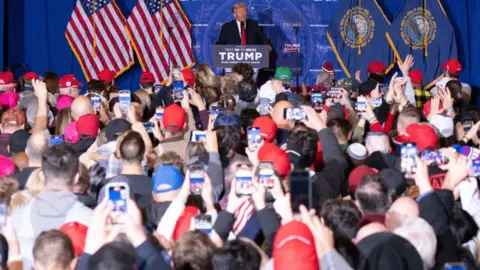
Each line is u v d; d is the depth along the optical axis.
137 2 27.75
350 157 13.06
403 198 9.45
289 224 7.11
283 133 14.14
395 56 27.75
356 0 27.81
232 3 27.84
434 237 9.08
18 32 28.16
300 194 9.24
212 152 11.77
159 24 27.70
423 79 27.80
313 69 27.97
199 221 9.27
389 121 17.30
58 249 8.00
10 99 20.31
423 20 27.73
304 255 6.94
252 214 9.74
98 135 13.84
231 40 26.50
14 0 28.06
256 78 25.34
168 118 13.84
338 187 11.40
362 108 15.95
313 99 16.69
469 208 11.13
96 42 27.81
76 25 27.81
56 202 9.98
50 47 28.22
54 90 22.73
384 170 11.01
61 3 28.19
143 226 9.46
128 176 11.48
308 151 11.97
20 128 15.41
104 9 27.81
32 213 9.95
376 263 8.67
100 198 11.04
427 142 12.30
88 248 8.17
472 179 11.25
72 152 10.28
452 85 19.56
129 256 7.79
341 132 13.71
